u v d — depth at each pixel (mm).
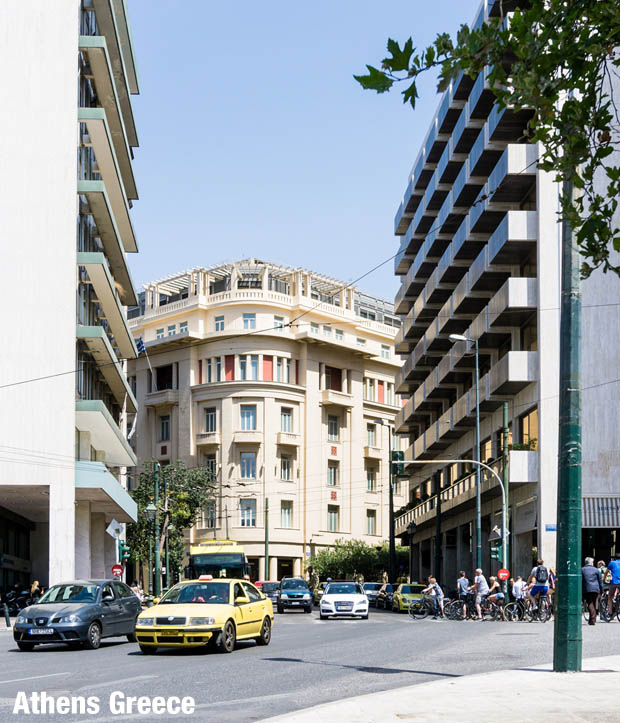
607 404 42250
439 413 66188
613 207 6988
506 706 10938
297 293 84625
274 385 81688
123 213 53125
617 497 41719
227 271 86125
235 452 80938
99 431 47844
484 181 51312
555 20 6707
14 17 44781
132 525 69000
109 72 47625
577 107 6793
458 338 46000
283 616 49625
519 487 45906
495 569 50438
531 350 45625
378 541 88812
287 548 81000
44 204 43844
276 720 10172
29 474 42094
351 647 21641
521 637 24078
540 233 43312
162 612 20688
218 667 17234
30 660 19781
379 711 10688
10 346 42812
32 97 44469
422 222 64625
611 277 42688
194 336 82938
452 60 6539
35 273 43438
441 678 14828
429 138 62906
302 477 82875
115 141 52656
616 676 13766
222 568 48156
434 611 39938
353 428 87500
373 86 6320
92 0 47938
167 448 84688
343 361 87375
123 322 54062
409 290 69188
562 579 14484
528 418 45062
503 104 6828
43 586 57031
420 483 71938
